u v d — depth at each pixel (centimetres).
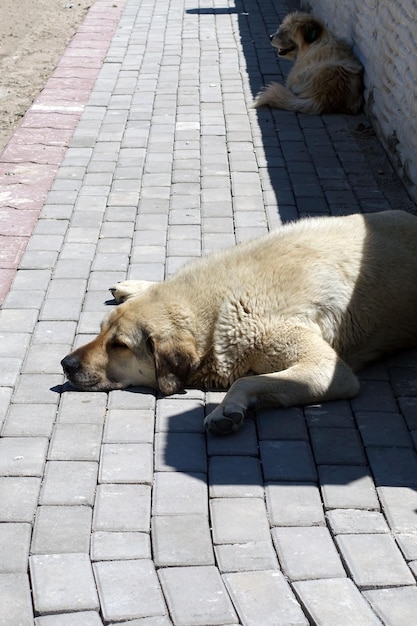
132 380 271
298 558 213
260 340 266
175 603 202
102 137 457
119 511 226
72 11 769
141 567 211
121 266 333
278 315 266
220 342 267
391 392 268
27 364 280
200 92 531
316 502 229
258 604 202
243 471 238
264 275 270
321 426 253
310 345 262
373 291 275
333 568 211
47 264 334
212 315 268
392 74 432
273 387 256
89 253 342
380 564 211
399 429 253
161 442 248
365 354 279
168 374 264
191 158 429
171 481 234
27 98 533
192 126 473
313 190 396
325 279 271
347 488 232
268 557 213
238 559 213
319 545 217
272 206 380
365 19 502
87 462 240
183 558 213
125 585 206
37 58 623
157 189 396
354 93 495
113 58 607
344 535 219
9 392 267
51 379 274
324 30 529
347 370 264
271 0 786
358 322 274
